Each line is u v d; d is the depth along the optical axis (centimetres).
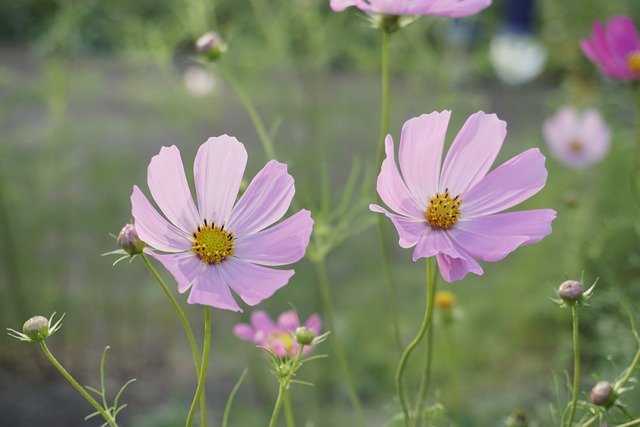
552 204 163
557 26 235
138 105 159
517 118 250
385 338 142
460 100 142
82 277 162
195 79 142
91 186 166
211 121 147
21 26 271
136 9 156
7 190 139
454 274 60
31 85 139
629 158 160
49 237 167
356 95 185
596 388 61
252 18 152
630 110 176
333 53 151
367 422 122
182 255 61
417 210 64
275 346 69
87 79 146
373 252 172
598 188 165
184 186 61
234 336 142
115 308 153
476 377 131
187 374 141
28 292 145
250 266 60
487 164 64
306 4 132
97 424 128
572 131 166
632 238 120
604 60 89
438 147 64
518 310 141
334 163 193
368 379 133
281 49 134
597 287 117
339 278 163
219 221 61
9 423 126
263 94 152
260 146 200
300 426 121
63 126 144
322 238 81
